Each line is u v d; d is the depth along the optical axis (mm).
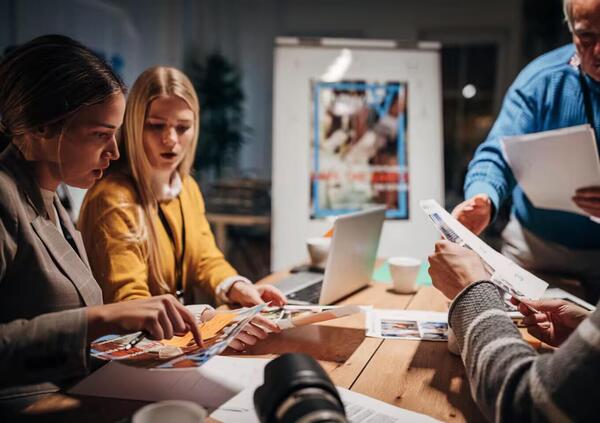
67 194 2037
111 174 1572
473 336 812
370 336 1236
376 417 837
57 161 998
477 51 5496
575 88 1754
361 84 2869
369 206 2877
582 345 613
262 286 1502
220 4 5910
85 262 1136
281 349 1150
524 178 1625
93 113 986
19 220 931
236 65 5996
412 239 2877
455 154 5625
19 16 4543
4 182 930
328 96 2865
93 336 873
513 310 1311
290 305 1458
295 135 2863
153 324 876
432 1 5523
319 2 5785
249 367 1031
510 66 5414
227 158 5957
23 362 834
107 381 960
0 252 893
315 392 643
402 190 2877
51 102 953
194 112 1690
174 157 1621
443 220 1160
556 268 1896
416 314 1418
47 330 845
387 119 2873
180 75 1629
